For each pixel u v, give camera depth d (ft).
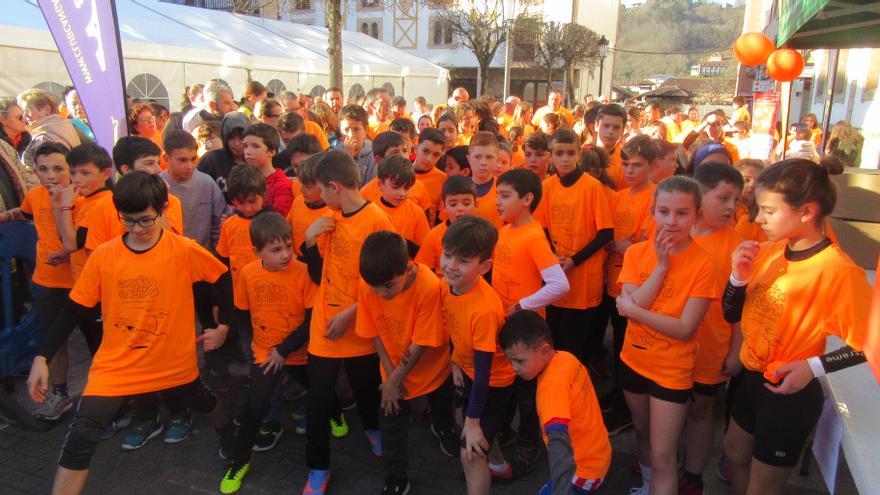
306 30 69.15
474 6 92.43
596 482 8.11
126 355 9.52
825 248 7.47
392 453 9.89
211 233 15.01
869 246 13.46
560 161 12.71
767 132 26.84
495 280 11.10
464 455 9.06
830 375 8.60
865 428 7.21
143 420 11.87
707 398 9.89
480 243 8.66
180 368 9.95
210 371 14.98
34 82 34.12
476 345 8.85
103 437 11.92
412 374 10.05
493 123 21.35
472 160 13.28
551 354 8.21
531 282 10.81
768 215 7.55
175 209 12.76
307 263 10.80
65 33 13.82
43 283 13.00
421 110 41.24
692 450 10.09
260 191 12.64
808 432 7.83
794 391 7.57
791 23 12.74
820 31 14.94
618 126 15.97
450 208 11.42
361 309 9.83
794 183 7.27
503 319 9.22
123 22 43.52
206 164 16.63
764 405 8.05
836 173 13.99
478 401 8.84
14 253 12.98
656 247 8.73
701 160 14.49
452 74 119.44
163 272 9.64
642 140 12.91
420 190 14.56
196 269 10.03
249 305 11.30
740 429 8.77
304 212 12.62
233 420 12.69
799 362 7.52
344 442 12.13
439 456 11.66
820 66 57.93
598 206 12.57
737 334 9.41
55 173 12.07
